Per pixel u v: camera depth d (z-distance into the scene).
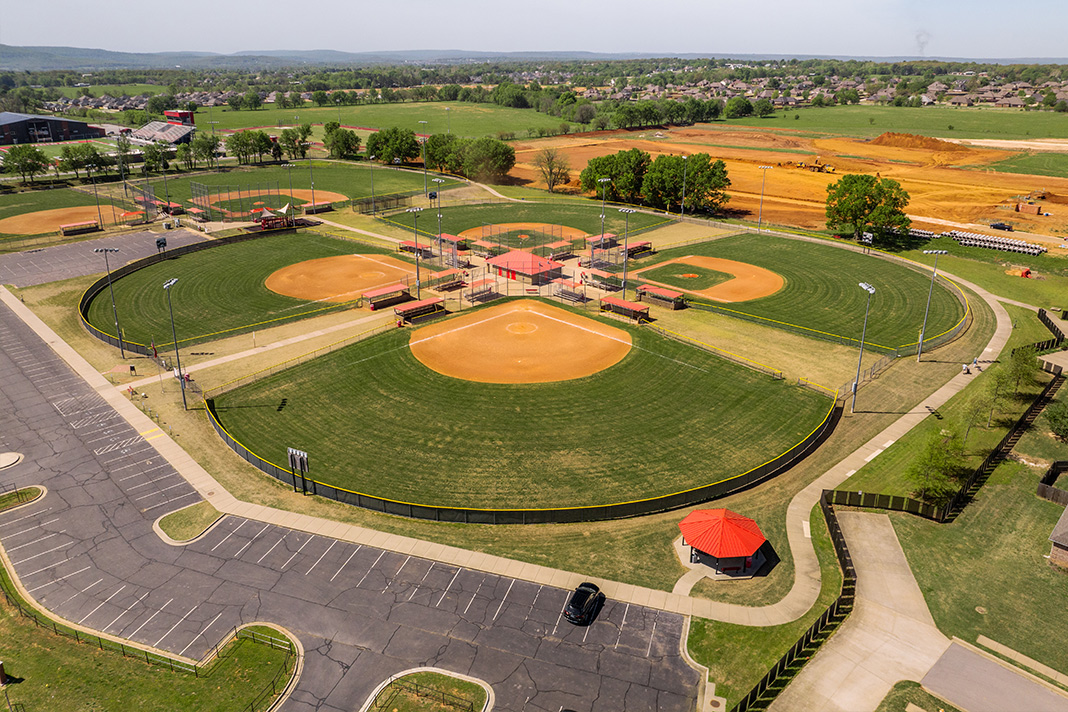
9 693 36.94
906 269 109.00
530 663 38.72
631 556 47.41
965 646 39.84
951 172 188.38
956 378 73.56
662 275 107.31
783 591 44.25
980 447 60.97
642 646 39.88
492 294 98.88
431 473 56.53
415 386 71.44
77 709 35.97
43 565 46.59
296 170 199.38
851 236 127.69
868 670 38.12
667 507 52.12
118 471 57.31
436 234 130.38
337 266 110.31
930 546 48.47
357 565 46.50
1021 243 117.00
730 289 100.50
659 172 148.25
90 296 96.31
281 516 51.66
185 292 98.31
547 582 44.97
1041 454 60.06
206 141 199.88
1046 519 51.31
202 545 48.53
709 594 43.97
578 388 71.00
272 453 59.66
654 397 69.19
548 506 52.41
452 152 188.62
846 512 52.28
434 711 35.72
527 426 63.69
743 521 47.00
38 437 62.25
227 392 70.25
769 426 63.88
